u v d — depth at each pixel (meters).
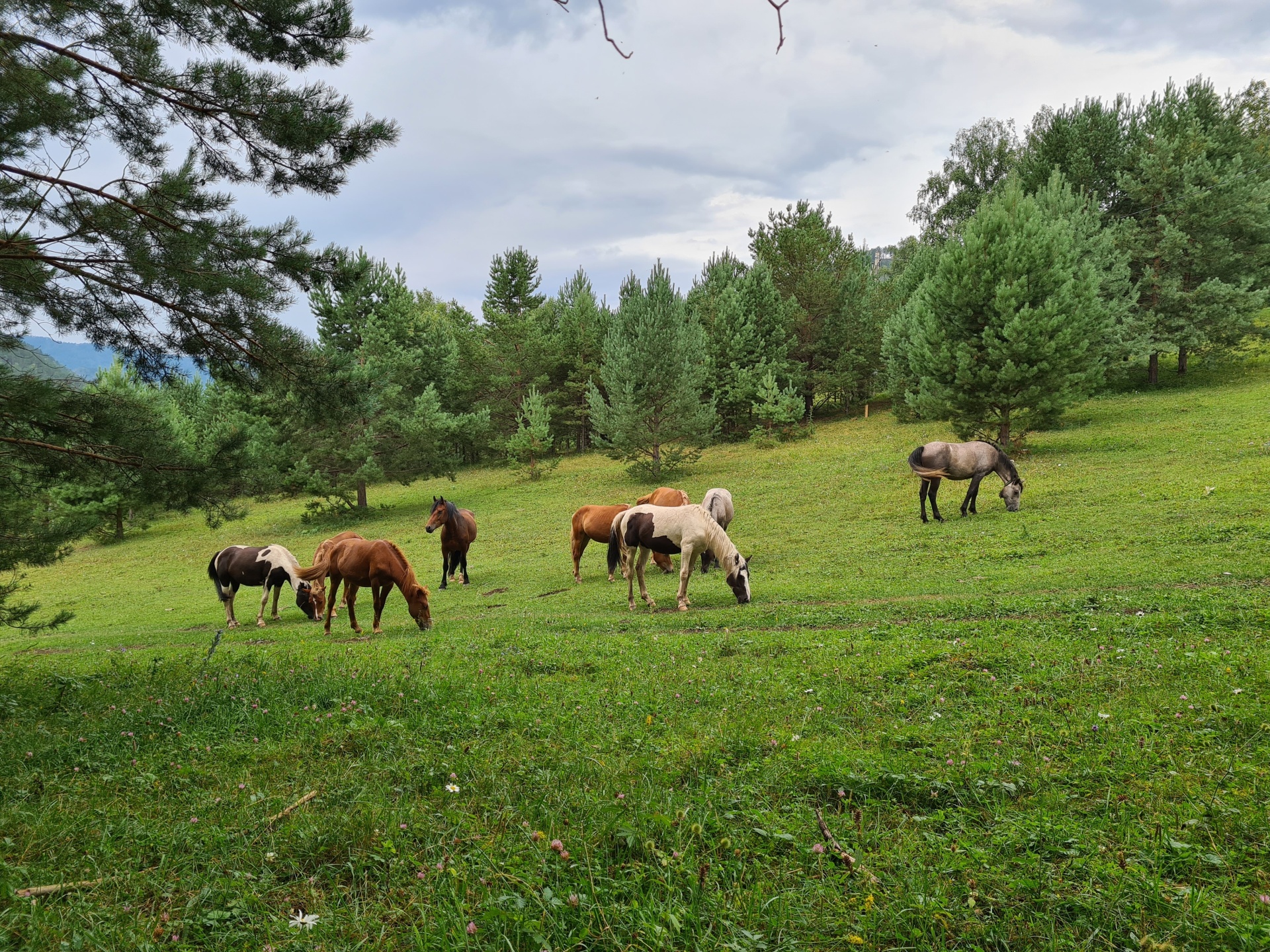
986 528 19.58
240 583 18.92
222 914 3.45
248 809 4.62
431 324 56.22
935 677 7.71
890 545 19.36
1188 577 12.42
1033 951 3.19
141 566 32.81
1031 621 10.31
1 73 6.82
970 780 4.88
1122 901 3.43
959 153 63.72
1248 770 4.73
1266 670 6.79
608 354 38.00
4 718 7.03
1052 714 6.22
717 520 20.30
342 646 12.43
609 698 7.46
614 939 3.16
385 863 3.99
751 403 46.50
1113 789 4.66
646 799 4.60
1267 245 37.03
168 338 8.54
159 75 7.37
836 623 11.98
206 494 9.05
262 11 7.61
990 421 30.56
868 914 3.39
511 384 53.16
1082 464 25.56
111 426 8.44
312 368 9.10
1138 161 40.00
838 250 53.16
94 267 7.83
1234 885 3.58
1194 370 40.44
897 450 34.38
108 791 5.04
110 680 8.78
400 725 6.29
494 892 3.55
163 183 7.89
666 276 40.75
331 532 35.66
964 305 28.22
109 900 3.58
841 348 48.22
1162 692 6.53
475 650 10.79
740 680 8.16
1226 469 21.36
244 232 8.28
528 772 5.22
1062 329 26.48
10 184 7.56
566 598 17.97
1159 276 38.50
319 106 7.97
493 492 40.62
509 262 58.84
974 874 3.71
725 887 3.68
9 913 3.27
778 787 4.89
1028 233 27.22
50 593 29.02
